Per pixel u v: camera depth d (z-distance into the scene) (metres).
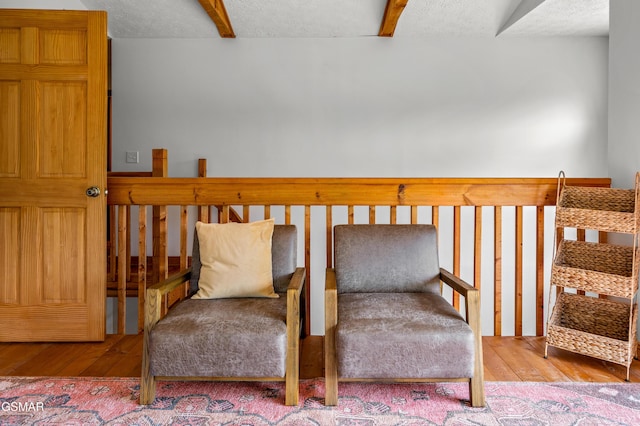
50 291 2.36
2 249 2.34
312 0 3.40
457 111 4.00
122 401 1.70
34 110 2.32
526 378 1.91
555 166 4.02
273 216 4.07
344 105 4.01
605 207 2.20
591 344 2.01
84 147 2.34
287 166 4.05
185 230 2.52
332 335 1.69
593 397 1.73
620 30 2.32
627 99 2.27
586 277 2.04
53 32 2.32
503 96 3.99
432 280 2.10
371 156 4.03
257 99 4.03
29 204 2.33
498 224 2.45
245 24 3.76
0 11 2.29
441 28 3.81
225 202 2.46
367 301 1.90
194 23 3.75
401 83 3.99
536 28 3.73
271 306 1.84
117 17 3.65
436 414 1.60
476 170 4.03
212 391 1.78
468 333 1.58
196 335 1.60
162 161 3.46
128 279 3.60
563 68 3.97
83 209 2.35
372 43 3.99
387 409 1.63
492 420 1.55
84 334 2.36
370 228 2.21
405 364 1.57
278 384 1.85
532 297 4.05
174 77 4.02
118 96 4.04
